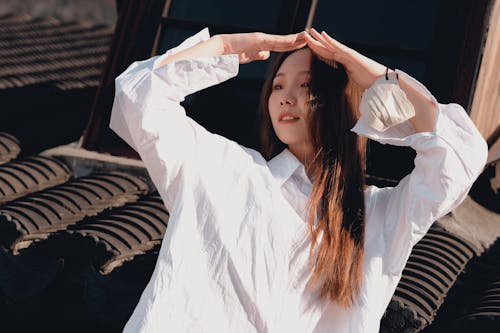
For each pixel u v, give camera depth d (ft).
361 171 7.91
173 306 6.89
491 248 11.53
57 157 13.32
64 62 21.56
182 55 7.68
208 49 7.79
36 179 12.48
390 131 7.83
